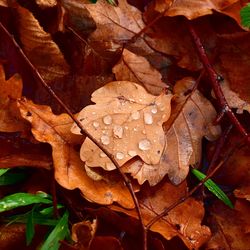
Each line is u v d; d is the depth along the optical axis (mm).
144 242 430
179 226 449
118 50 476
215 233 460
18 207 455
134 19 482
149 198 452
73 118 433
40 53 468
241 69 481
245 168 469
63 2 473
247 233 459
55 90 471
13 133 456
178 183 454
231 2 483
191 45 486
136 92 458
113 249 438
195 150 463
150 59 484
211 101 482
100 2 475
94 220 438
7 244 448
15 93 452
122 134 446
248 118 481
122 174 433
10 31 470
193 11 477
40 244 449
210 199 470
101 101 451
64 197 450
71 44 477
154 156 447
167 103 459
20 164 446
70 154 444
